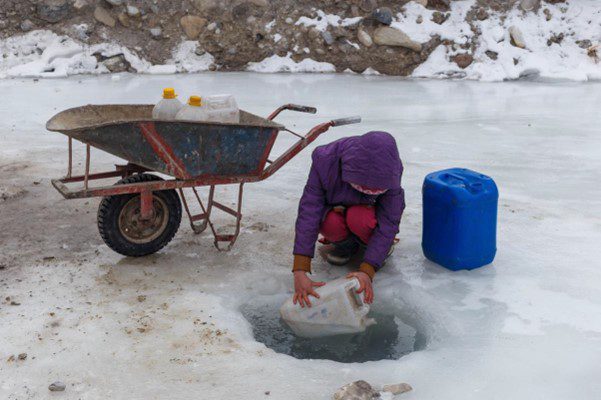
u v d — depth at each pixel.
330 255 4.21
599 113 8.45
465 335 3.41
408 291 3.89
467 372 3.08
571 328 3.46
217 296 3.80
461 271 4.14
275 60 11.09
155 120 3.62
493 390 2.94
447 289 3.91
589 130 7.63
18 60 10.75
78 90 9.46
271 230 4.76
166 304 3.69
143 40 11.11
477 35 11.07
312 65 11.07
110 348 3.24
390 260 4.30
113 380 3.00
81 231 4.73
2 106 8.54
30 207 5.19
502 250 4.43
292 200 5.38
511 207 5.21
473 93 9.70
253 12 11.20
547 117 8.26
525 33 11.06
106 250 4.41
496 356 3.21
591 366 3.12
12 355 3.16
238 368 3.10
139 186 3.85
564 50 11.06
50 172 6.07
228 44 11.09
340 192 3.77
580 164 6.37
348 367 3.13
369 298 3.56
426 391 2.93
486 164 6.37
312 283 3.60
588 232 4.72
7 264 4.18
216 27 11.09
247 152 3.99
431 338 3.47
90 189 3.77
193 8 11.13
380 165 3.38
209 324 3.48
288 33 11.16
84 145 7.00
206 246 4.48
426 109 8.68
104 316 3.54
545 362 3.15
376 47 11.02
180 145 3.79
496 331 3.45
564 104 8.97
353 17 11.13
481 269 4.16
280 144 7.02
